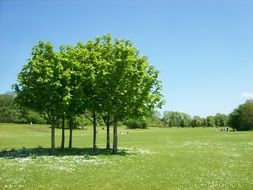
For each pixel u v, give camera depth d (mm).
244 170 35812
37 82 50750
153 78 55906
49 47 52531
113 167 37344
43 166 37594
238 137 106562
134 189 25891
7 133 132375
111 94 54500
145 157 47938
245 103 185375
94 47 58188
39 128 156250
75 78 53375
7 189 25125
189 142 85688
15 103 53219
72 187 26297
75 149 60750
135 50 55406
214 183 28203
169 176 31656
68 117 54906
